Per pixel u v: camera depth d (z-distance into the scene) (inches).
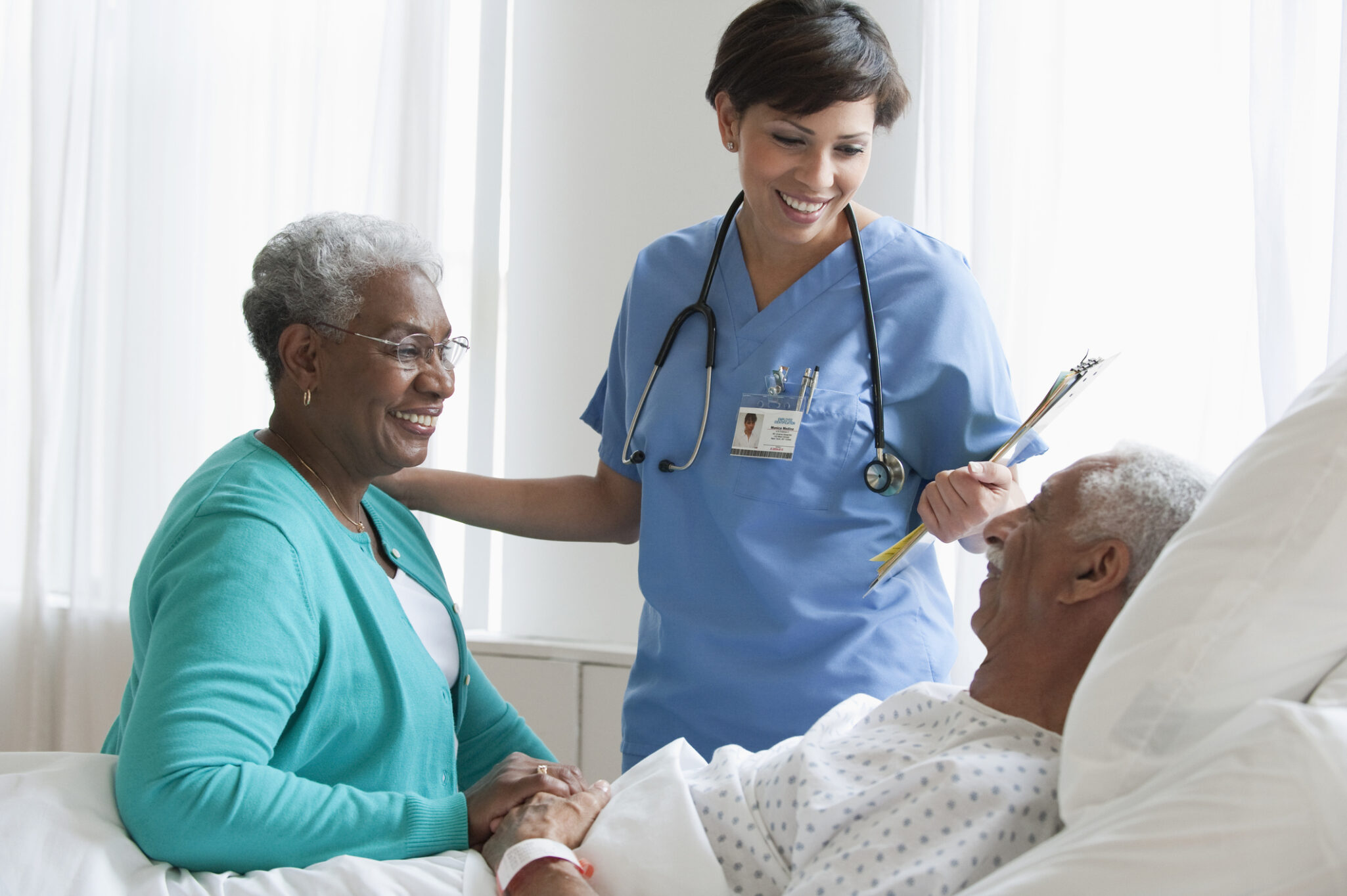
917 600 57.9
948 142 78.8
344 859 40.3
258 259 48.5
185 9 95.5
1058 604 38.7
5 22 100.1
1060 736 38.3
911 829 35.3
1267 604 32.0
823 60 50.3
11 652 99.1
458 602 96.2
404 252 48.5
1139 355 78.7
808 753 40.5
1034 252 78.1
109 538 97.1
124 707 47.9
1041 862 30.9
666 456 59.5
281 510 44.2
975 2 79.4
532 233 94.5
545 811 43.4
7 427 100.7
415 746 47.1
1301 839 27.5
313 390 48.1
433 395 49.0
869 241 59.4
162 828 38.2
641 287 63.6
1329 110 70.2
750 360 58.8
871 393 57.4
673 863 40.2
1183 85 77.6
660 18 90.6
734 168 89.4
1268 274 69.7
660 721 59.1
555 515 65.5
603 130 92.4
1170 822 29.0
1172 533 37.5
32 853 37.5
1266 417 70.1
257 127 95.9
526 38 93.6
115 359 97.3
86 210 97.3
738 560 57.2
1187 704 32.4
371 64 92.9
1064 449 80.0
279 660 41.0
